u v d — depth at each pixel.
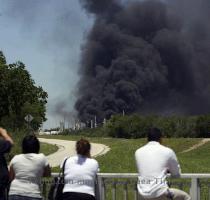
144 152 8.63
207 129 98.81
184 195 8.57
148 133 8.91
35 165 8.91
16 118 57.72
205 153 70.62
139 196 8.86
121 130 114.12
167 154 8.54
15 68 47.31
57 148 64.31
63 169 8.99
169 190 8.44
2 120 55.81
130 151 48.06
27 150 9.07
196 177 9.13
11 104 47.00
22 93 47.56
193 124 102.50
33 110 62.59
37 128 66.38
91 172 8.86
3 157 9.15
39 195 8.90
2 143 9.09
